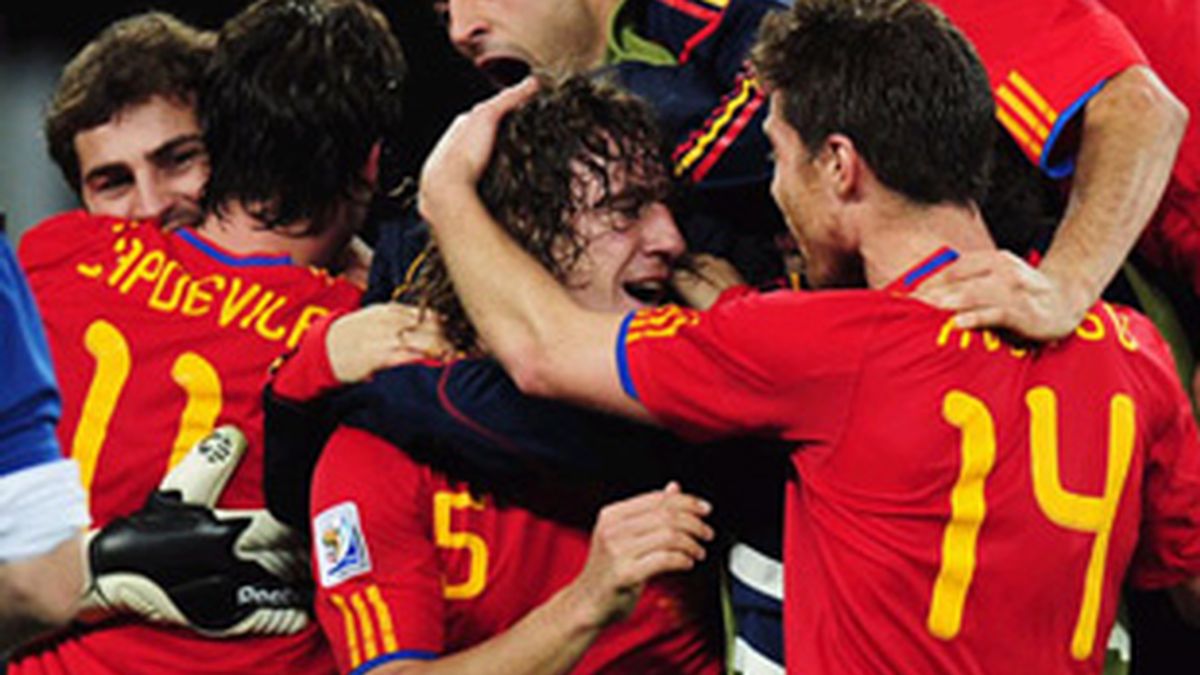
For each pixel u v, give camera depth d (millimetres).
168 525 9930
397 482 9125
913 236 8641
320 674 10367
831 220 8766
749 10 10328
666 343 8562
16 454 7480
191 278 10422
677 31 10539
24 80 20984
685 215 9898
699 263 9703
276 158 10469
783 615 9156
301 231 10617
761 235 10219
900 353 8375
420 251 10414
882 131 8531
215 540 9945
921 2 8805
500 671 8758
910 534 8430
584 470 9016
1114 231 9242
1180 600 9727
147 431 10266
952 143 8578
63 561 7527
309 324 10320
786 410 8484
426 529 9180
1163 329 10945
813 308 8445
